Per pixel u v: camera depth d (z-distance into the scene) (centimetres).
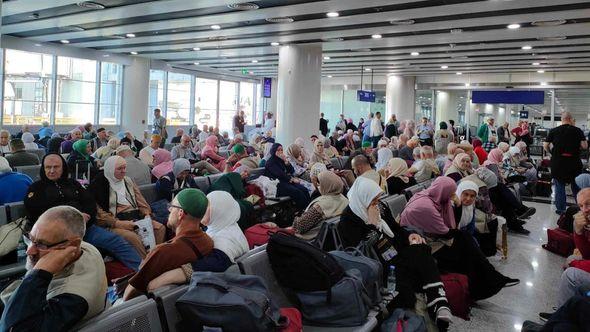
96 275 212
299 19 953
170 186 548
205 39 1279
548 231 623
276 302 283
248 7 865
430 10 831
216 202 295
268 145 1049
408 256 373
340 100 2427
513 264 567
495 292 431
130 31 1206
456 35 1067
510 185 858
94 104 1706
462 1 769
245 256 284
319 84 1250
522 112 2230
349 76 2214
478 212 559
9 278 345
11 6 946
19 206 395
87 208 391
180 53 1620
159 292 225
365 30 1037
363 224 377
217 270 265
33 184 389
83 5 920
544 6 786
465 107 2033
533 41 1113
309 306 286
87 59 1585
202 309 212
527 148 1325
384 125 1917
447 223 447
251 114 2538
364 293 302
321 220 426
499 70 1750
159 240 461
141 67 1767
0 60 1400
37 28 1221
